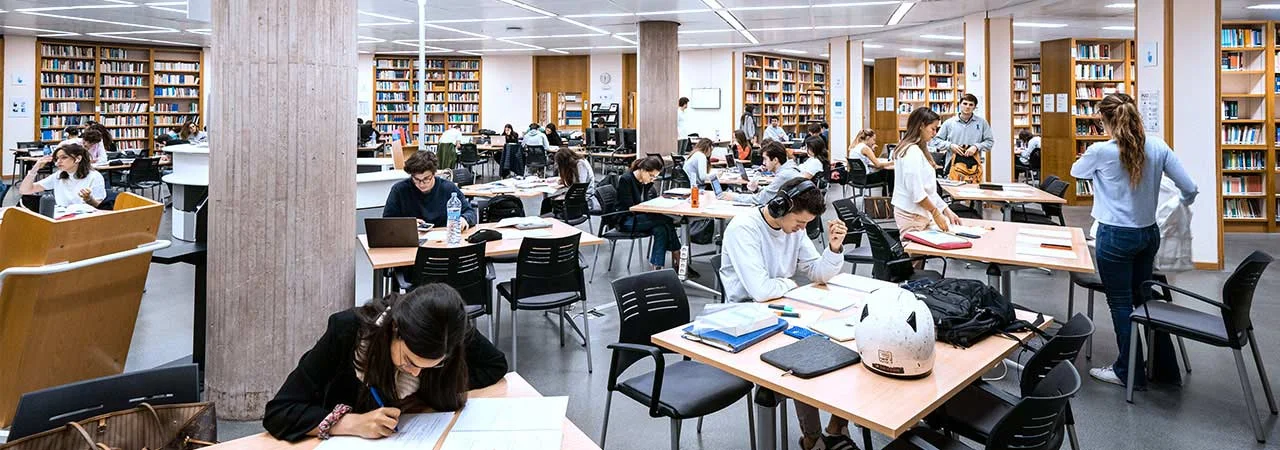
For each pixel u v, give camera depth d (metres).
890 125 16.56
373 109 17.47
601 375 3.88
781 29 12.26
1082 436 3.08
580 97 17.94
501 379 2.04
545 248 3.91
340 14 3.28
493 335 4.48
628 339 2.75
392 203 4.77
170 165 11.69
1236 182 8.38
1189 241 6.32
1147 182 3.40
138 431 1.77
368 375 1.69
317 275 3.27
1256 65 8.24
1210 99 6.27
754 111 16.75
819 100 18.77
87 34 13.36
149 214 3.14
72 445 1.67
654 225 6.16
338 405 1.75
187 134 12.56
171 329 4.68
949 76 17.28
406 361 1.64
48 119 14.16
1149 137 3.45
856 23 11.40
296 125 3.15
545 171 14.49
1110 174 3.47
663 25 11.17
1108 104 3.44
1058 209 6.48
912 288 2.68
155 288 5.78
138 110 15.20
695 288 5.80
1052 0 8.93
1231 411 3.31
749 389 2.65
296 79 3.13
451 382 1.80
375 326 1.67
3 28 12.58
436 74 17.95
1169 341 3.60
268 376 3.21
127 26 12.19
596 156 14.30
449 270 3.68
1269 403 3.24
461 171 9.18
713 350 2.28
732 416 3.36
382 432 1.66
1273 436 3.04
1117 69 10.73
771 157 5.98
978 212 6.95
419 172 4.59
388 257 3.76
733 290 3.04
